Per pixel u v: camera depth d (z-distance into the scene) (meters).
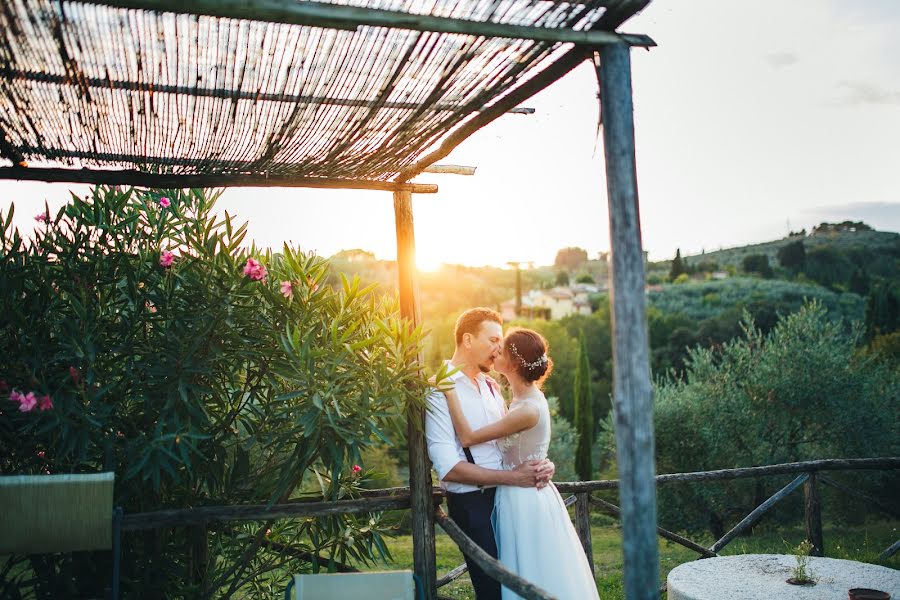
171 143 2.74
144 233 3.25
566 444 18.44
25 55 1.91
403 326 3.01
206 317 3.01
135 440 2.86
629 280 1.83
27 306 2.92
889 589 2.93
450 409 2.92
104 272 3.10
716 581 3.10
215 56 1.93
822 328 13.62
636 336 1.82
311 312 3.10
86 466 3.07
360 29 1.75
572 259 98.50
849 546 7.82
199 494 3.30
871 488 11.97
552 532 2.78
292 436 2.99
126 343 3.00
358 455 2.85
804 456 12.78
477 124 2.54
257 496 3.28
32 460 2.99
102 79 2.09
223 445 3.32
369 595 2.65
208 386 3.14
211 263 3.14
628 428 1.82
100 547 2.34
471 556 2.60
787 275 56.69
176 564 3.15
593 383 31.94
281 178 3.24
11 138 2.68
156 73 2.04
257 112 2.34
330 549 3.48
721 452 12.84
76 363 2.92
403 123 2.43
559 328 36.06
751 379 13.24
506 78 2.03
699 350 14.48
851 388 12.75
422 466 3.10
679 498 12.74
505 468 3.01
